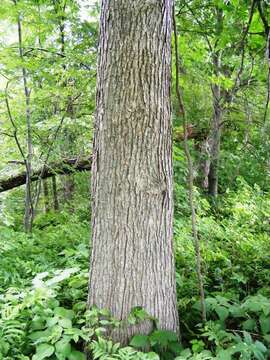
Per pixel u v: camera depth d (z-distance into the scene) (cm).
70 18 643
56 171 730
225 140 955
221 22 480
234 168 913
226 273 412
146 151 254
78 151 752
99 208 263
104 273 262
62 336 253
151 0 244
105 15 254
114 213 257
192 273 391
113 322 250
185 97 827
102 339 239
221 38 474
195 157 862
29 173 662
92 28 641
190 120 840
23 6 568
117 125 252
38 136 695
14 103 654
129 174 254
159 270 267
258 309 289
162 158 261
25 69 614
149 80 250
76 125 691
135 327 260
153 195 258
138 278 259
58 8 671
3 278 365
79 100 674
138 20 245
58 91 623
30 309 285
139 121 251
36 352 236
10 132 680
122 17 245
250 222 635
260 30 443
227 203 815
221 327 288
